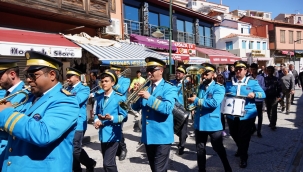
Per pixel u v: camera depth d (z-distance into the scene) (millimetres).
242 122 4598
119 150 5086
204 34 23203
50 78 2059
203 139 4109
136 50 12008
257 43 31797
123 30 13391
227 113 4527
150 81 3527
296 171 4363
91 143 6625
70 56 8523
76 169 4090
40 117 1895
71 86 4617
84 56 10867
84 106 4352
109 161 3648
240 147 4652
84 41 9672
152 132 3297
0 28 7957
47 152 1962
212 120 3994
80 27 10133
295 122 8312
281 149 5574
